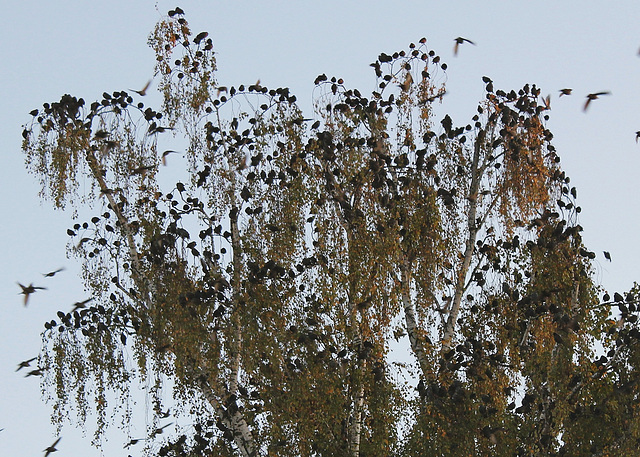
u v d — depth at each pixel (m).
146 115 24.38
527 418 22.67
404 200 23.45
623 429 22.16
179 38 24.75
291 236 22.64
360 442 21.80
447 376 21.94
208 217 23.53
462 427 21.22
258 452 22.03
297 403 21.28
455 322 23.44
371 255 22.19
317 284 22.05
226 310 22.67
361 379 21.62
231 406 22.17
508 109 24.58
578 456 22.33
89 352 22.88
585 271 23.62
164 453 22.48
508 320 22.95
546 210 24.12
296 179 23.14
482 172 24.58
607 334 23.39
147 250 23.05
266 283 22.31
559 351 22.52
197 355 22.09
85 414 22.70
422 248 23.23
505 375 22.19
